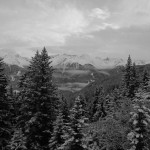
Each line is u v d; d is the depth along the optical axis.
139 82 50.00
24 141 21.17
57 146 19.62
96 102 57.03
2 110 23.44
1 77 24.17
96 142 21.36
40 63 24.50
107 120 26.83
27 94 23.70
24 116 23.98
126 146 21.42
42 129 23.50
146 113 16.59
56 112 24.72
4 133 23.95
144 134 16.42
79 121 15.03
